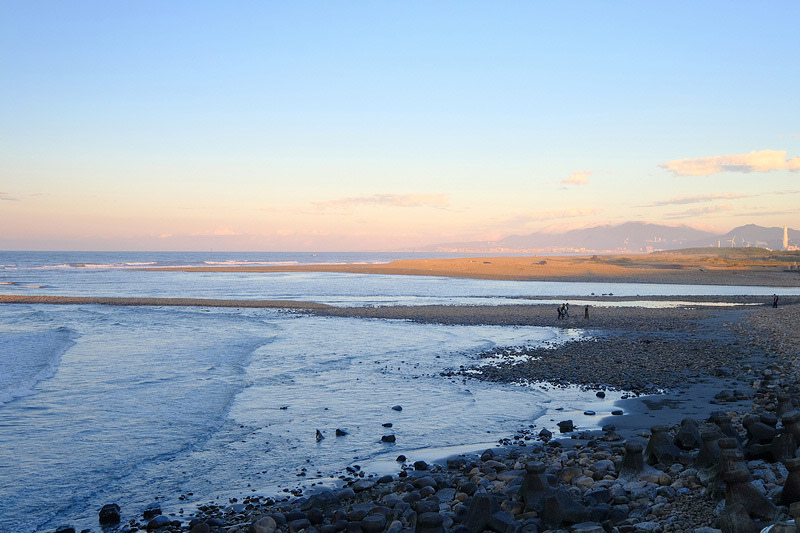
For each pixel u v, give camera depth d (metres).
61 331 36.69
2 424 15.05
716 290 85.81
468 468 11.23
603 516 7.37
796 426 9.18
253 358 26.41
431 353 28.33
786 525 5.42
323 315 48.59
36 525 9.14
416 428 15.11
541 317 46.38
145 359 25.80
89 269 157.12
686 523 6.84
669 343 30.62
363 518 8.16
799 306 51.34
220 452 13.00
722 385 19.50
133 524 9.05
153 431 14.59
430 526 6.81
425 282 105.31
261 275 129.50
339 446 13.48
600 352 28.03
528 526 7.27
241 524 8.69
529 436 14.06
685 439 10.28
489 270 140.88
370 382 21.17
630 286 94.75
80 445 13.39
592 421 15.43
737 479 6.62
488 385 20.75
